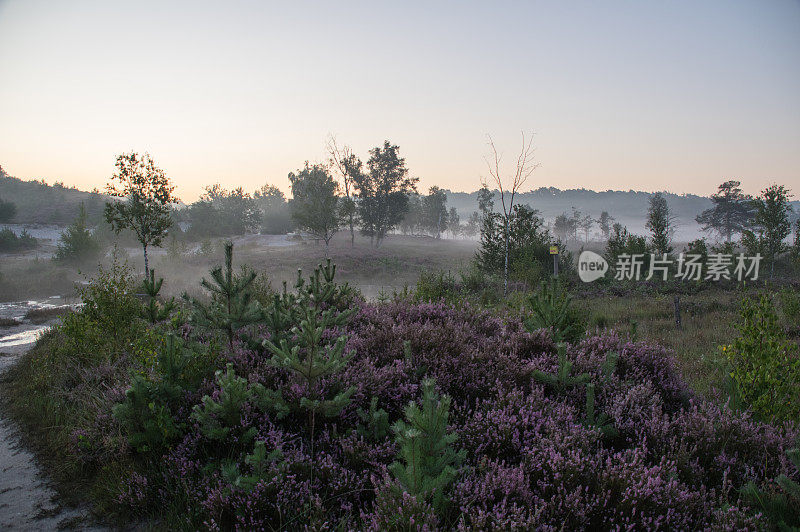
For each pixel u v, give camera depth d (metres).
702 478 3.70
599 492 3.31
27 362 9.20
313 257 43.41
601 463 3.61
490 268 23.17
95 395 6.20
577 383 4.95
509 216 22.66
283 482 3.60
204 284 5.74
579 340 6.71
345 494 3.54
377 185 65.19
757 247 26.86
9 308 18.97
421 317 7.61
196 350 5.50
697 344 10.07
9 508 4.14
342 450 4.12
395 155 64.88
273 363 4.46
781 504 3.22
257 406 4.47
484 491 3.23
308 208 45.25
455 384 5.14
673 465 3.60
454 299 9.61
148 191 17.25
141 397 4.56
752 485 3.38
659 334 11.28
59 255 31.25
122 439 4.82
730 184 106.75
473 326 7.40
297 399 4.50
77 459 4.85
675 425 4.31
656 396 4.81
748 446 3.99
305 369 4.23
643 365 5.78
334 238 83.31
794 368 4.75
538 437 3.93
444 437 3.12
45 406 6.60
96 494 4.26
